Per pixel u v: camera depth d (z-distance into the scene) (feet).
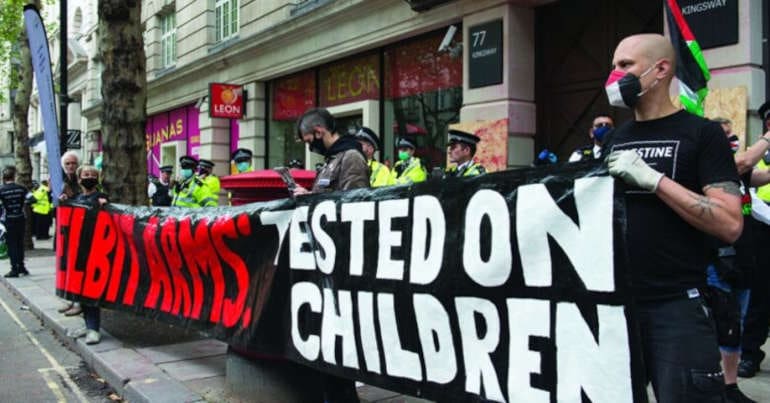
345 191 11.33
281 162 47.70
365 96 38.73
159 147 70.69
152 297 17.37
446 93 32.60
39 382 17.46
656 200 7.34
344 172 13.35
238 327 13.94
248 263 13.84
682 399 7.01
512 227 8.43
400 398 14.01
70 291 20.08
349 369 11.13
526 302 8.26
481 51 28.32
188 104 61.93
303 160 44.55
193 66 56.54
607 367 7.36
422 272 9.77
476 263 8.92
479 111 28.35
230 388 14.44
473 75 28.78
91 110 88.53
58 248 21.04
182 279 16.15
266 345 13.11
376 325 10.61
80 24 100.32
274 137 48.60
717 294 9.94
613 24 25.25
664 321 7.23
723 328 9.94
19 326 24.73
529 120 27.71
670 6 10.84
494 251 8.66
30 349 21.12
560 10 27.45
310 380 13.91
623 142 7.88
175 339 20.04
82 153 97.71
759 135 19.13
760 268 14.65
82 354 19.65
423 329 9.77
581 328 7.63
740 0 19.15
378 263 10.58
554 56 27.78
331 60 41.04
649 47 7.49
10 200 35.68
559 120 27.63
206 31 55.67
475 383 8.93
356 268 11.00
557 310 7.89
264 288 13.25
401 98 35.88
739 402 12.23
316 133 13.84
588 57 26.27
